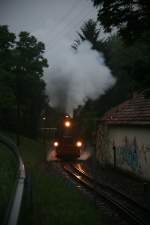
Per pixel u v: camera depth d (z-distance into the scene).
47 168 25.42
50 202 12.97
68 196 14.38
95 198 14.97
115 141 25.09
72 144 32.47
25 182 11.13
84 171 24.00
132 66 12.18
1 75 39.19
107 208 13.25
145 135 19.88
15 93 40.88
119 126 24.17
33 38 41.00
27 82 40.78
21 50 40.66
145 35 12.43
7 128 46.31
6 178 15.60
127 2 11.67
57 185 16.77
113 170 25.02
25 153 31.17
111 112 26.89
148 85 12.03
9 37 40.22
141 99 23.33
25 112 47.69
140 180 20.31
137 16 11.74
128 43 12.51
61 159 32.56
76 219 10.91
